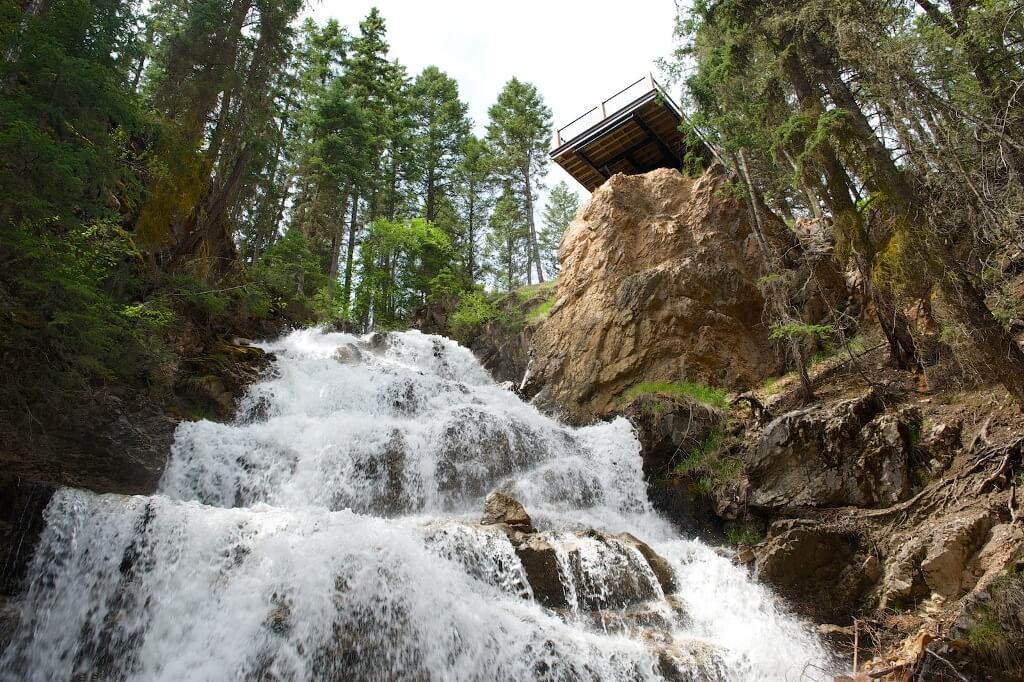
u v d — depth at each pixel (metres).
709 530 13.94
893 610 9.31
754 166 19.00
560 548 9.84
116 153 12.77
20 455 9.98
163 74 19.80
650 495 15.18
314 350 20.77
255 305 20.17
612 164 27.11
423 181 43.59
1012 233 9.59
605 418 18.17
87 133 10.77
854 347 15.76
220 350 16.48
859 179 13.09
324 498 12.55
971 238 11.05
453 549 9.19
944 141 10.48
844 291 17.69
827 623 9.69
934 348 13.03
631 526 13.72
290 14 21.42
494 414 15.77
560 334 21.47
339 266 34.97
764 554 10.80
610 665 7.97
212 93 18.81
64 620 8.10
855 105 12.41
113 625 7.91
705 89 19.66
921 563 9.41
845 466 11.93
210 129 20.20
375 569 8.25
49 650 7.88
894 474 11.25
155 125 14.81
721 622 9.59
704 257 19.28
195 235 18.50
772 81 15.45
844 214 13.94
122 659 7.61
